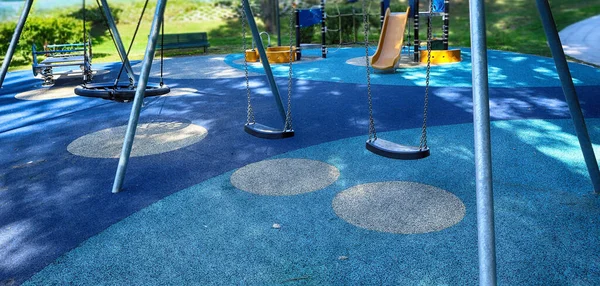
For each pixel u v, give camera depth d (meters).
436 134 5.27
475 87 2.11
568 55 11.48
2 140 5.83
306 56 13.82
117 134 5.86
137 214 3.49
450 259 2.72
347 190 3.78
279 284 2.55
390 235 3.02
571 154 4.39
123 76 10.99
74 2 24.67
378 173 4.13
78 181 4.26
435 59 11.30
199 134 5.68
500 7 22.06
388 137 5.24
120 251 2.97
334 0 23.36
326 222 3.24
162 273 2.70
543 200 3.43
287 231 3.13
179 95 8.36
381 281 2.54
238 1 25.95
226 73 11.04
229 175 4.23
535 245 2.83
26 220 3.50
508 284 2.47
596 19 18.27
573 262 2.64
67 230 3.29
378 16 18.95
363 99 7.41
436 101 7.01
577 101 3.39
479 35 2.10
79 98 8.59
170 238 3.11
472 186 3.76
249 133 5.30
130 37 20.77
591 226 3.03
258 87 8.92
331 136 5.38
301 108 6.95
